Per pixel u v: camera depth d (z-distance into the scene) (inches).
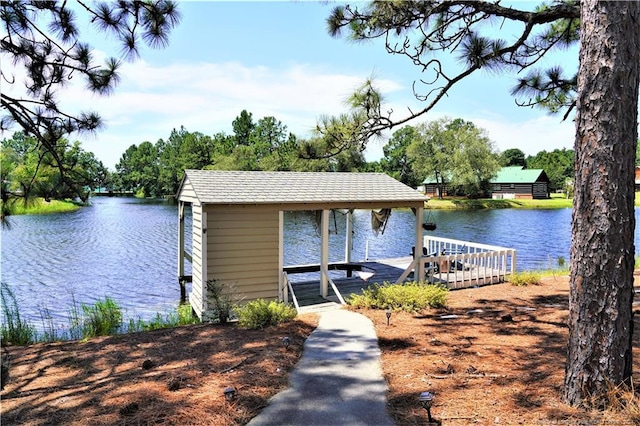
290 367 179.8
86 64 219.0
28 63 215.5
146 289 509.7
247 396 147.7
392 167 2401.6
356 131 235.6
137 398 144.9
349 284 403.5
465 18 237.1
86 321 330.0
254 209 351.3
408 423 127.8
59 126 232.4
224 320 266.7
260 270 365.4
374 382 161.6
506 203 1920.5
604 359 126.8
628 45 124.1
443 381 158.4
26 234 997.8
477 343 204.7
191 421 128.3
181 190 436.8
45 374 175.6
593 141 126.9
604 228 126.0
